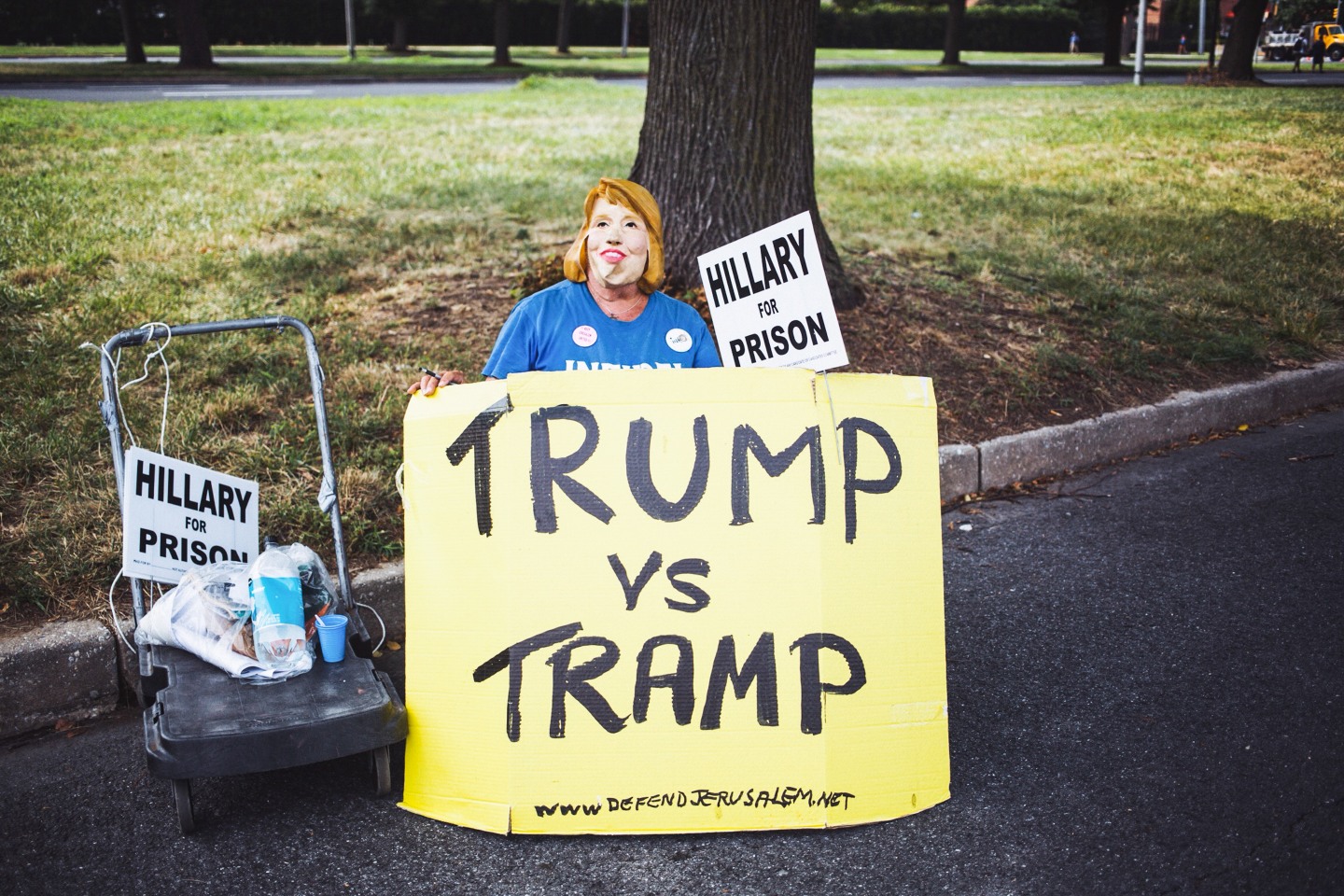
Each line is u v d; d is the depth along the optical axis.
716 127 6.09
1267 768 3.21
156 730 2.82
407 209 8.41
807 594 3.01
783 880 2.76
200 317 5.77
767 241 3.34
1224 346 6.79
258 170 9.70
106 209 7.79
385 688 3.05
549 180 9.85
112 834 2.92
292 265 6.73
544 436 3.03
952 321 6.63
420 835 2.92
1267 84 21.98
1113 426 5.81
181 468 3.32
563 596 2.98
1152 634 4.01
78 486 4.26
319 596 3.31
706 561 3.01
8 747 3.34
